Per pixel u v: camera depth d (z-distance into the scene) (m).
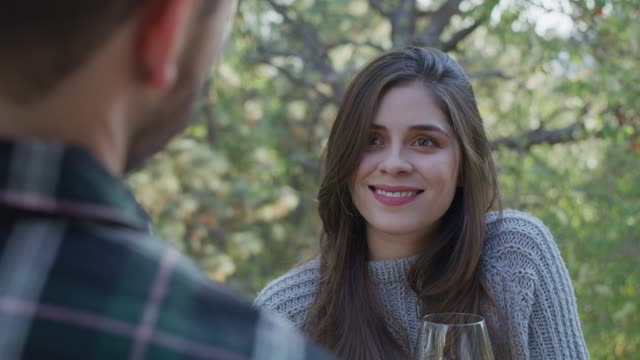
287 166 5.04
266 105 5.26
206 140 5.27
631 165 3.87
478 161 1.48
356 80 1.47
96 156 0.41
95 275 0.38
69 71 0.39
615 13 3.39
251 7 4.80
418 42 4.31
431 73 1.46
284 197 5.16
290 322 1.58
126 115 0.43
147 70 0.41
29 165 0.38
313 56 4.96
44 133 0.39
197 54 0.45
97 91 0.40
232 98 5.18
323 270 1.56
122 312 0.38
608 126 3.72
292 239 5.65
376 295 1.53
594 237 3.72
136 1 0.40
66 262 0.38
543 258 1.54
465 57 4.82
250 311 0.42
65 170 0.39
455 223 1.52
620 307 3.69
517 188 4.04
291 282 1.61
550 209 3.84
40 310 0.37
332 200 1.52
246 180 5.13
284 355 0.41
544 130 4.18
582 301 3.70
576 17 3.62
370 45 4.86
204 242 5.59
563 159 4.02
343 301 1.51
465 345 1.08
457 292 1.49
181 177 5.14
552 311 1.53
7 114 0.39
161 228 4.97
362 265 1.53
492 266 1.53
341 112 1.48
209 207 5.29
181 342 0.39
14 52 0.38
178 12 0.41
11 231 0.38
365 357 1.47
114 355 0.37
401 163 1.41
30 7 0.37
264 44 5.04
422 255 1.50
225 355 0.39
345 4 4.98
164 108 0.45
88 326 0.37
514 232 1.55
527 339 1.53
